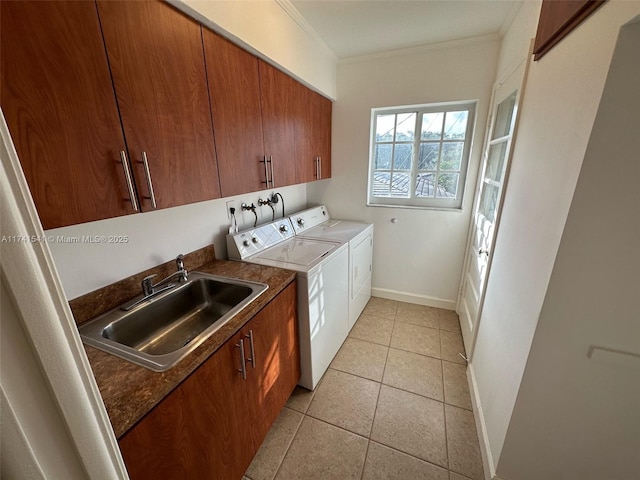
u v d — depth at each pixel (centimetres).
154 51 94
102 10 78
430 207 257
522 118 136
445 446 142
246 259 176
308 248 197
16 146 65
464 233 247
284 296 145
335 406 166
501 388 122
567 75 91
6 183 25
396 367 198
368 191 272
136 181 94
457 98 218
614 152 72
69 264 107
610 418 94
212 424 100
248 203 208
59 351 30
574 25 87
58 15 69
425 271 271
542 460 107
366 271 264
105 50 80
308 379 174
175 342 130
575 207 79
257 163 156
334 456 138
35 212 28
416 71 223
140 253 134
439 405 166
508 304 125
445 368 196
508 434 109
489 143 203
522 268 112
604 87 69
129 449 70
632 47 65
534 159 113
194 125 113
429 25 184
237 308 117
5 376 25
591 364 90
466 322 223
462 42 205
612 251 78
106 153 84
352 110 252
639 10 59
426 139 247
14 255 26
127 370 84
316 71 208
